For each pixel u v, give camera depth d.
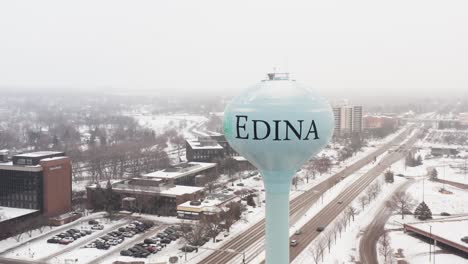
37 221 152.38
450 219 162.62
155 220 162.25
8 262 121.88
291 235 144.50
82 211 172.50
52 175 164.12
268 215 58.22
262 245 133.38
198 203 163.75
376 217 165.25
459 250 127.81
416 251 129.50
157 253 128.12
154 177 189.25
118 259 120.75
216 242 136.62
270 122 50.59
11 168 165.00
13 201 165.75
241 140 53.03
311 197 196.12
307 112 51.12
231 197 179.38
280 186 56.84
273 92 51.84
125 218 164.88
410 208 174.62
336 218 163.88
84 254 127.69
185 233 139.38
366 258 124.19
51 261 122.62
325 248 132.25
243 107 52.41
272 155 52.88
